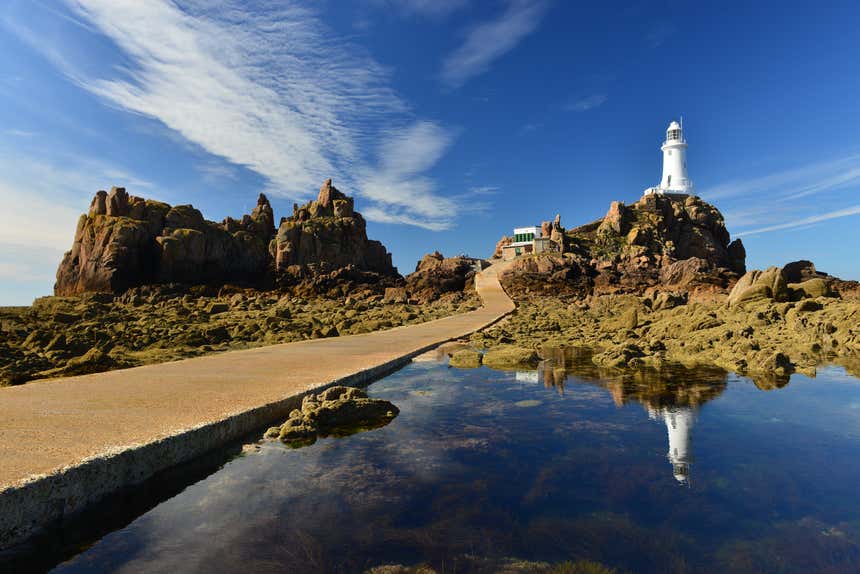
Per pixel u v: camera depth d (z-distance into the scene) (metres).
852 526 4.98
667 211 107.38
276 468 6.74
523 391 12.29
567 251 99.19
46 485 4.98
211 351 23.06
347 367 13.99
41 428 7.07
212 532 4.89
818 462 6.93
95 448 6.07
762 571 4.15
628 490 5.93
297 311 51.69
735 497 5.71
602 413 9.95
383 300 72.88
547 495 5.77
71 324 35.72
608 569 4.17
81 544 4.73
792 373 14.60
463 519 5.12
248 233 93.31
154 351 22.62
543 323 36.16
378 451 7.49
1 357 20.09
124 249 71.56
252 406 8.71
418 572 4.09
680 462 6.95
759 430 8.62
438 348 21.97
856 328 19.05
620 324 29.73
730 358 16.75
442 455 7.29
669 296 35.03
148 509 5.50
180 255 76.19
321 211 105.12
